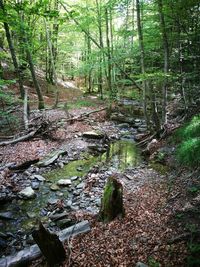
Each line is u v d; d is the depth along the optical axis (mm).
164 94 12867
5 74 22797
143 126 17250
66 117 17484
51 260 5387
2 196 8602
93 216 7258
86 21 17359
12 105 17172
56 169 11031
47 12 7926
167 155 10742
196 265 4629
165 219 6262
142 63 12547
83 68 19469
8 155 11641
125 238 5867
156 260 5039
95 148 13352
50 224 7285
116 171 10445
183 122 12961
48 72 31031
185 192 7363
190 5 10734
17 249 6391
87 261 5383
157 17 13266
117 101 22359
